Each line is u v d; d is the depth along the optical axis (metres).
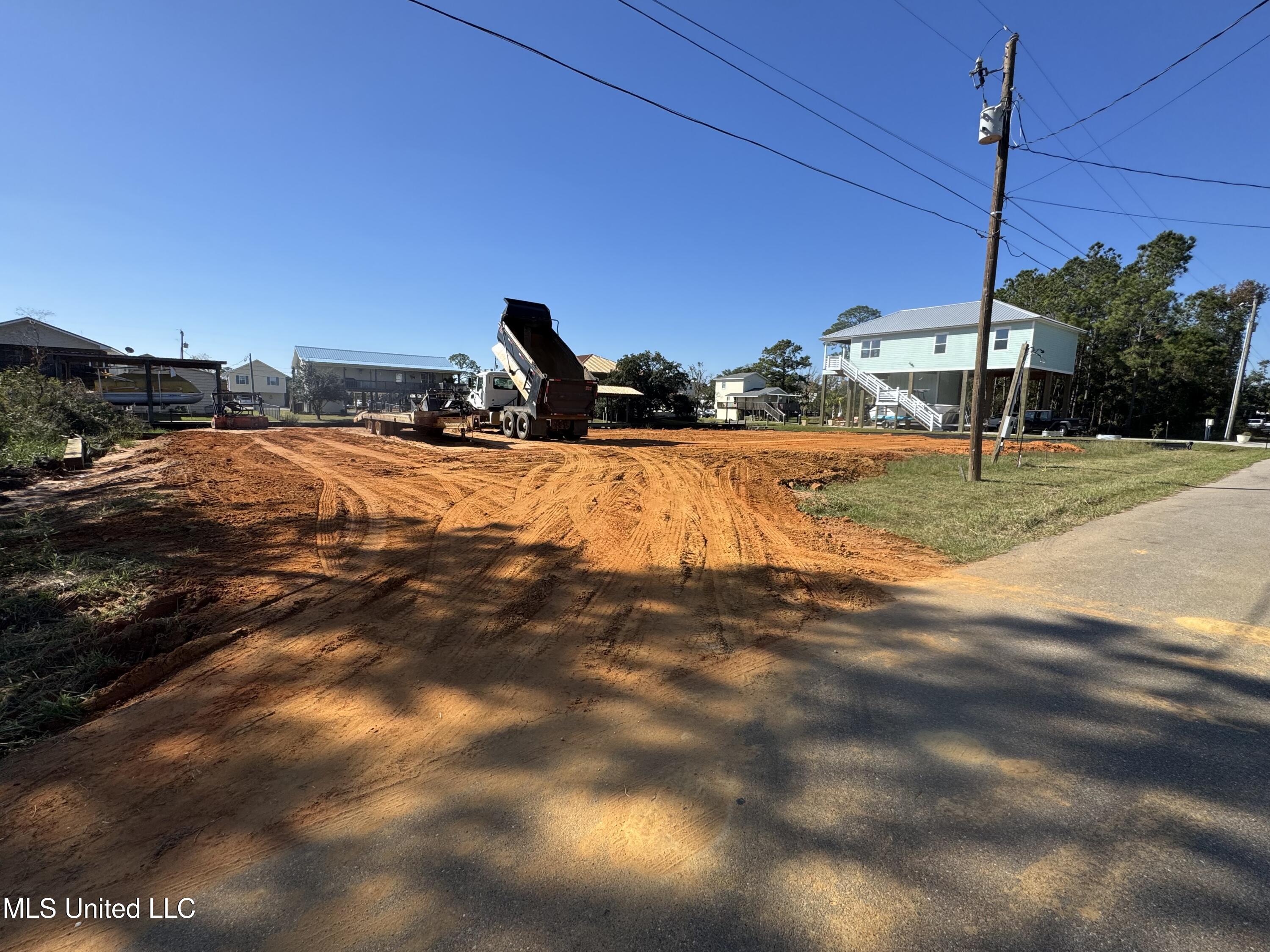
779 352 73.31
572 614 4.86
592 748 3.03
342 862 2.28
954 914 2.02
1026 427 34.81
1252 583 5.80
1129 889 2.12
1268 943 1.89
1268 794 2.68
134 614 4.55
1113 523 8.48
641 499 10.05
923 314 39.97
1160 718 3.36
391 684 3.67
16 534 6.84
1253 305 31.08
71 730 3.19
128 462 13.85
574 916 2.01
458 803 2.61
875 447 22.66
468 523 8.04
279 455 15.43
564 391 20.62
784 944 1.89
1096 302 43.03
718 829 2.44
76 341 41.62
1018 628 4.66
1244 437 30.52
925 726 3.24
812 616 4.91
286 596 5.10
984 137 11.78
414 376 63.72
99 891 2.16
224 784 2.75
